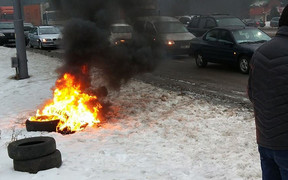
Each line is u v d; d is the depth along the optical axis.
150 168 4.14
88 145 5.03
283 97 2.35
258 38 11.83
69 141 5.20
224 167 4.16
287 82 2.34
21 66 11.28
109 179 3.82
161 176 3.91
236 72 11.68
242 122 6.00
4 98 8.60
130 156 4.55
